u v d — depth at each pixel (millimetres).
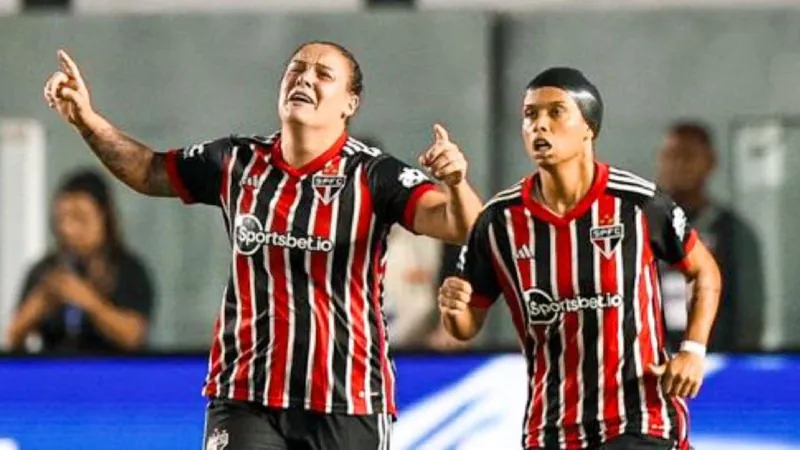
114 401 25172
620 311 19281
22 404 25172
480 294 19812
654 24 32906
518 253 19469
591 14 33000
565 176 19328
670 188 32062
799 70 32781
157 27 33375
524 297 19500
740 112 32719
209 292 32562
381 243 19234
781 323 31516
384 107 32844
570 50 32969
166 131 33375
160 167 19594
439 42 32938
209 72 33344
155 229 32500
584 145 19344
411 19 32969
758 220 31906
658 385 19281
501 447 24812
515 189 19672
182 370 25203
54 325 32125
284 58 33281
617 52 32938
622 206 19375
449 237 18688
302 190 19094
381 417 19219
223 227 32594
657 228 19422
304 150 19172
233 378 19062
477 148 32719
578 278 19328
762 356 24734
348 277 19062
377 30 33031
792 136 32375
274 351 18969
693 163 32125
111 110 33375
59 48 33281
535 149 19234
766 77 32812
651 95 32781
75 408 25172
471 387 24875
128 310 32281
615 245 19328
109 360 25234
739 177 32156
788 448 24672
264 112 33344
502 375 24859
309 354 18969
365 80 32906
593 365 19312
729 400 24703
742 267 31688
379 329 19234
